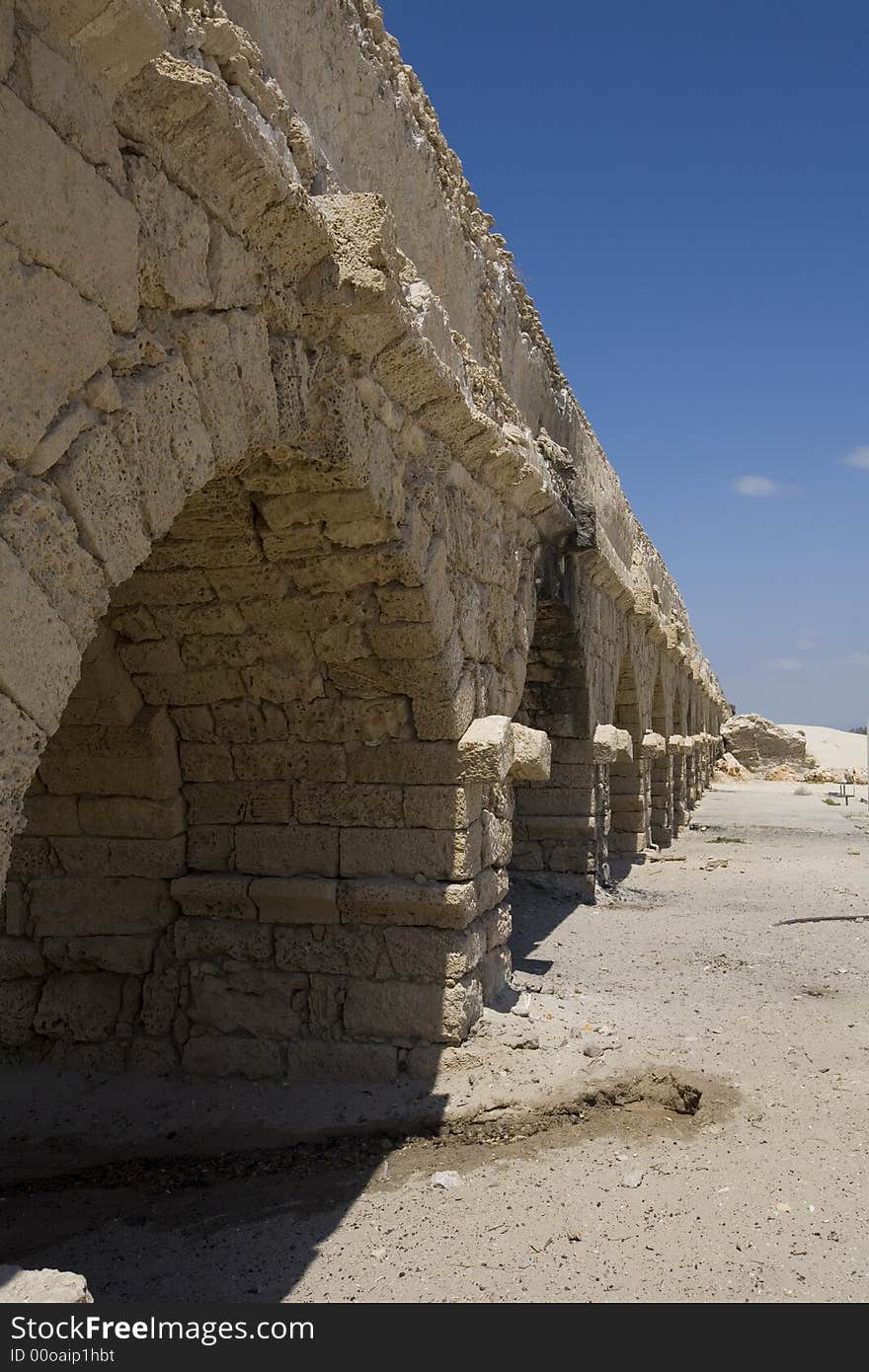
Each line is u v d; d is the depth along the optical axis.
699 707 32.69
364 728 6.42
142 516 3.27
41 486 2.80
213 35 3.66
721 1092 6.18
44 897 6.73
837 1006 7.96
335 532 5.44
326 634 6.06
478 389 6.93
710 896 13.25
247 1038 6.49
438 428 5.91
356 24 5.51
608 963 9.41
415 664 6.12
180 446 3.46
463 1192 5.04
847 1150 5.40
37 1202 5.11
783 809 27.53
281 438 4.34
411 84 6.53
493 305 8.13
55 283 2.79
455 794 6.38
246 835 6.64
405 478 5.69
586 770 12.59
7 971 6.72
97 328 2.97
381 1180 5.23
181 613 6.08
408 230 6.21
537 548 9.20
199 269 3.56
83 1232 4.80
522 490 7.65
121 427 3.15
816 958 9.62
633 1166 5.26
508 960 7.79
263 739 6.55
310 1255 4.50
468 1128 5.77
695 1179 5.11
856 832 21.55
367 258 4.29
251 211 3.80
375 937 6.41
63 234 2.80
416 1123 5.79
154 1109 6.10
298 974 6.50
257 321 4.00
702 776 32.84
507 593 7.84
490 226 8.40
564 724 12.53
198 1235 4.73
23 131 2.66
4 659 2.63
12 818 2.69
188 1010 6.57
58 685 2.86
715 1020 7.55
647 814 17.58
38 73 2.72
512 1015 6.95
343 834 6.54
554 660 12.04
